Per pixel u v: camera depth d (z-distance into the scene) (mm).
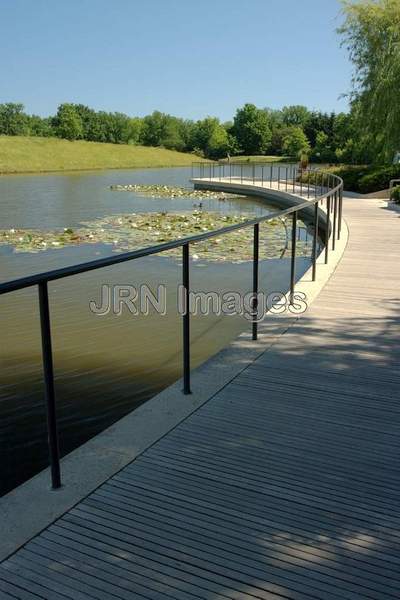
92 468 1812
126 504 1624
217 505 1622
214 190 22172
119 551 1431
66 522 1543
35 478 1758
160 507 1611
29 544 1455
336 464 1843
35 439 2777
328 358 2828
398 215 9781
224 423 2131
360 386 2479
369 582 1333
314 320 3482
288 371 2658
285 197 15797
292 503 1633
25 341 4117
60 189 22062
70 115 53938
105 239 8859
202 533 1501
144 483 1732
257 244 3014
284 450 1932
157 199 17844
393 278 4676
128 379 3439
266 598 1285
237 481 1743
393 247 6254
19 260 7320
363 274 4836
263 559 1406
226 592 1302
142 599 1278
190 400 2330
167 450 1929
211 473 1788
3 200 17078
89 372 3545
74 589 1306
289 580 1339
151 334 4273
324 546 1454
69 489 1695
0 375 3504
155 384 3369
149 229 10016
